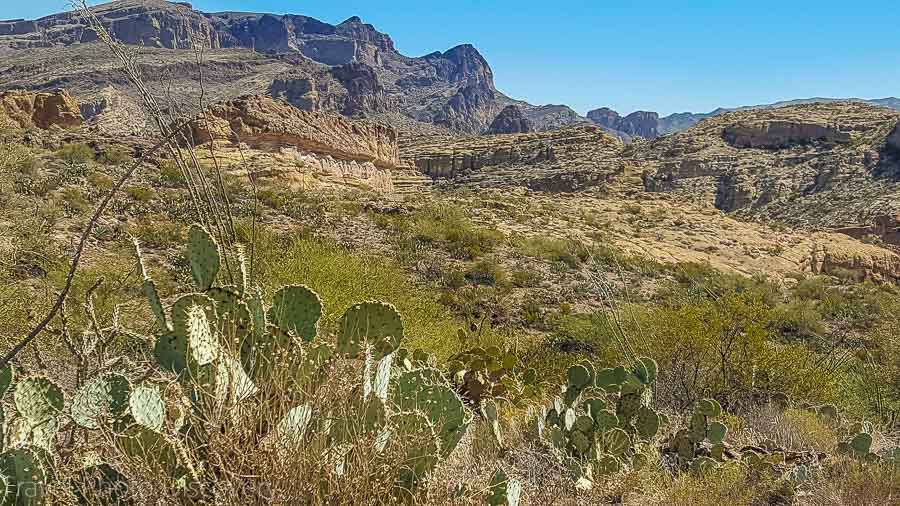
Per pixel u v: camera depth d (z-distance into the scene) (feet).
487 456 13.67
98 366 9.95
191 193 9.56
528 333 52.39
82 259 38.09
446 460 10.11
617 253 90.33
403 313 29.66
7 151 59.41
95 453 8.17
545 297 63.10
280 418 8.55
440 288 61.00
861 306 81.20
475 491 9.75
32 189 56.24
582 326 46.29
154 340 9.70
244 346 9.58
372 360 10.06
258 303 9.53
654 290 73.97
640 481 14.40
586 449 15.40
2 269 27.96
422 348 27.37
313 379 9.46
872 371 35.50
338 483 8.16
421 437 9.25
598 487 13.83
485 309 56.18
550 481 13.24
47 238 39.70
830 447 21.44
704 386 30.12
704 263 109.81
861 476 16.47
